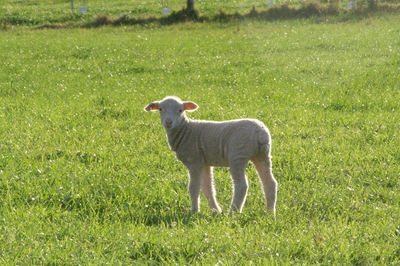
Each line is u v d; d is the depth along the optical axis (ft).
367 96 109.09
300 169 65.21
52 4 363.76
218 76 142.61
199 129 51.24
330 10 264.93
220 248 42.06
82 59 177.99
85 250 41.11
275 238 43.45
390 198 56.03
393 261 40.24
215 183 62.13
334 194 56.08
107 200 54.19
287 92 117.08
